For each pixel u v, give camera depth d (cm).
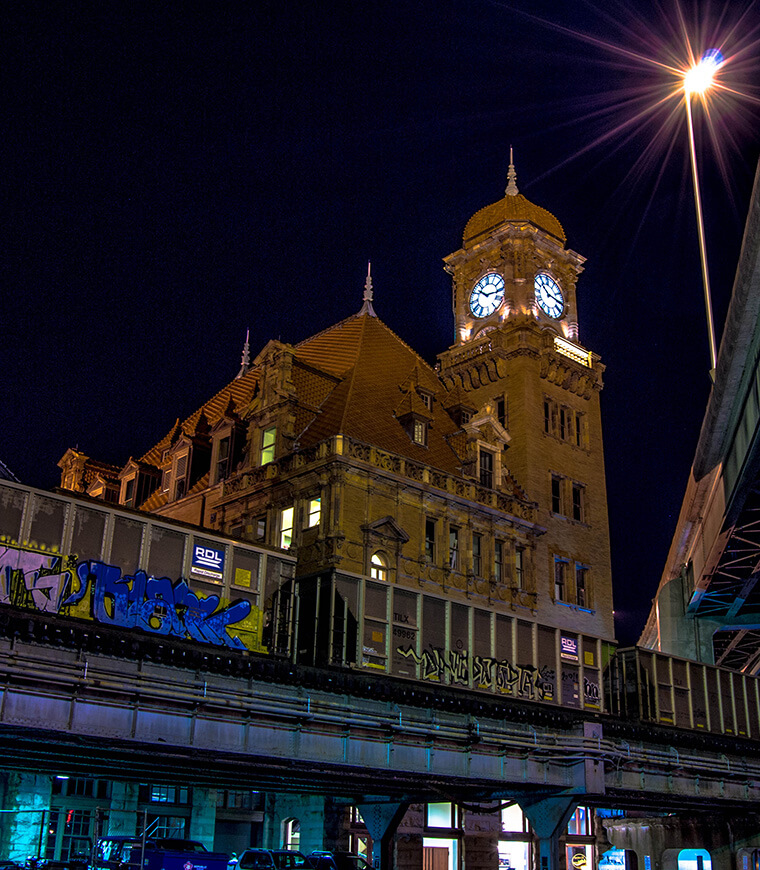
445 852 5484
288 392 5919
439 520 5800
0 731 3241
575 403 7444
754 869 6506
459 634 5172
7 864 3812
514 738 4609
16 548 3919
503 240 7725
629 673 6334
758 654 10394
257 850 4075
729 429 5588
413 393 6253
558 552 6731
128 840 3603
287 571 4934
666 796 5606
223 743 3631
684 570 8606
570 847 6569
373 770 4084
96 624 4019
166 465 6919
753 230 3934
